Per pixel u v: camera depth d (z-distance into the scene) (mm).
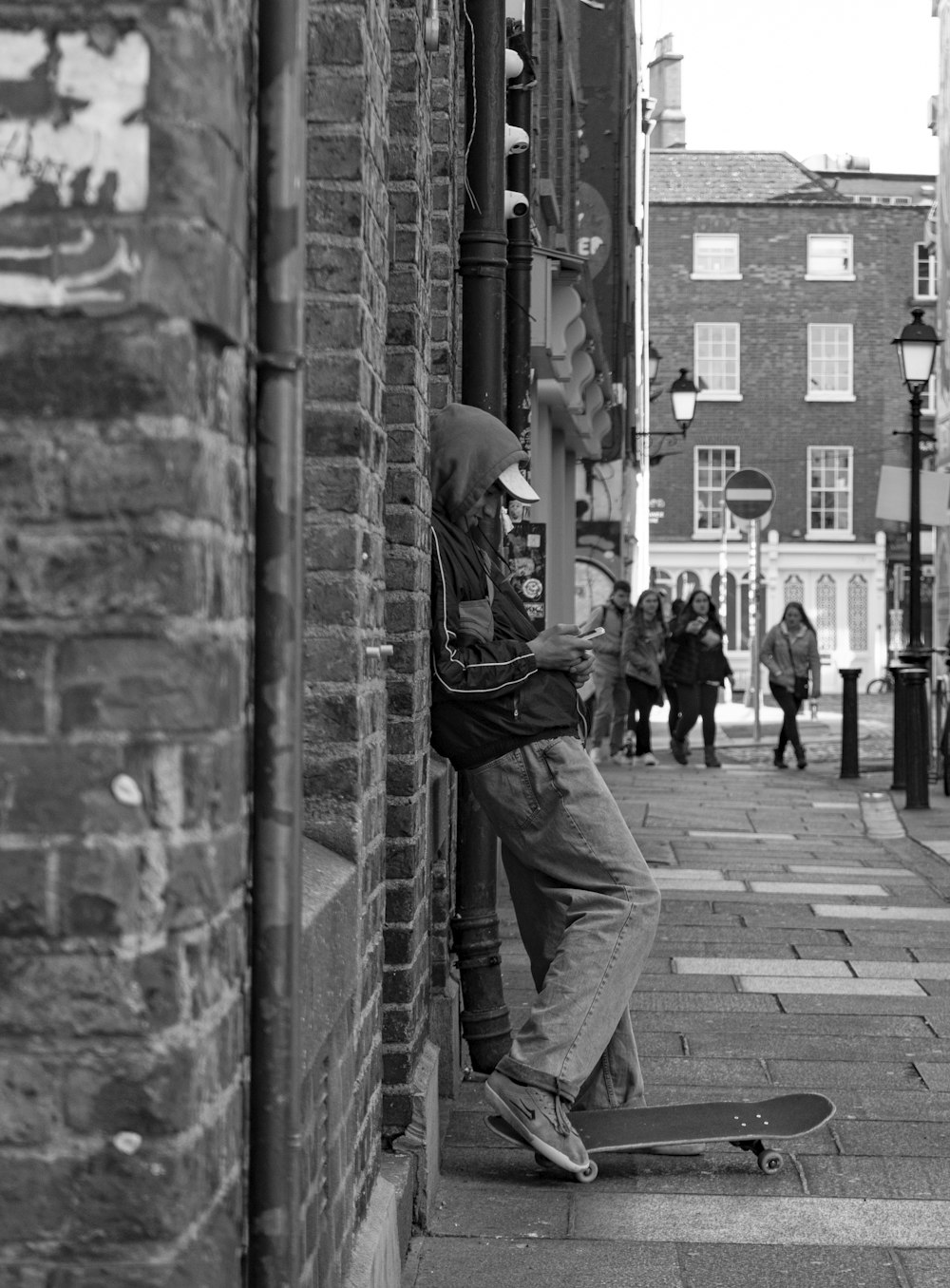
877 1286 3760
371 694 3367
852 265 47875
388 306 4117
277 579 2104
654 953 7492
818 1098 4723
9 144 1742
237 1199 2016
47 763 1741
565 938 4340
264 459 2102
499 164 5445
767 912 8641
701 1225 4137
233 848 1937
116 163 1737
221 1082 1908
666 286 48125
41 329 1738
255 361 2092
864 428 47688
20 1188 1741
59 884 1735
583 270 11039
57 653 1745
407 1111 4090
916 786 13766
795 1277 3807
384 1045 4090
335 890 2850
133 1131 1742
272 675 2104
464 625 4328
